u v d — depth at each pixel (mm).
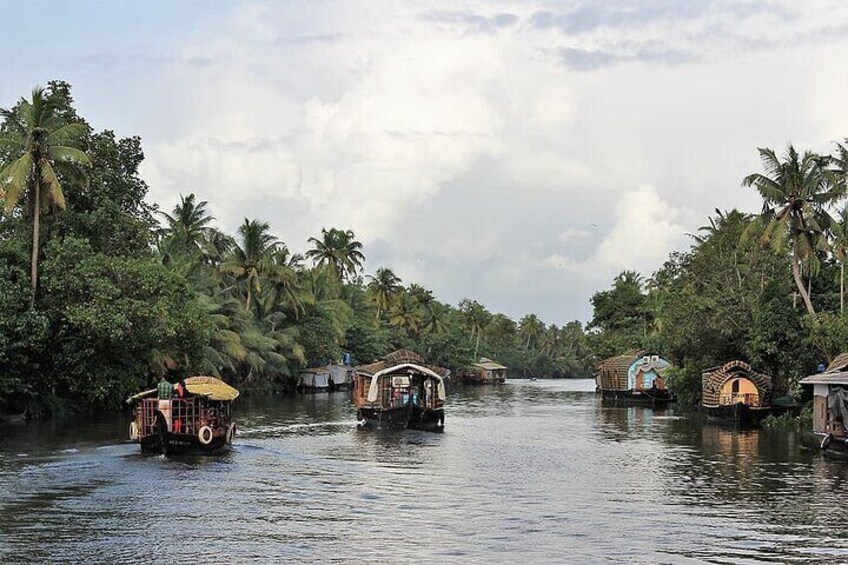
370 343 94250
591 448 33125
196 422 29484
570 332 172500
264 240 71812
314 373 80375
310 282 80250
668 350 57469
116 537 17094
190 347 47469
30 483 23266
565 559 15672
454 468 27078
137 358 45531
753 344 45531
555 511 20000
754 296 49594
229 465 27016
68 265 40594
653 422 46375
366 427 41188
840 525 18594
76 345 41719
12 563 15203
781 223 42344
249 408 55438
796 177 42688
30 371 41562
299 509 20016
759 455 30844
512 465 27922
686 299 53750
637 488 23344
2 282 38375
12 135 39656
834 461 29031
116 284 41812
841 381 29828
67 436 34281
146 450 29188
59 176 42438
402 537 17219
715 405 45094
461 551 16141
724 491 22922
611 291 96438
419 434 38594
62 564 15156
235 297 72875
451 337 111812
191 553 15898
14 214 42906
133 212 48312
